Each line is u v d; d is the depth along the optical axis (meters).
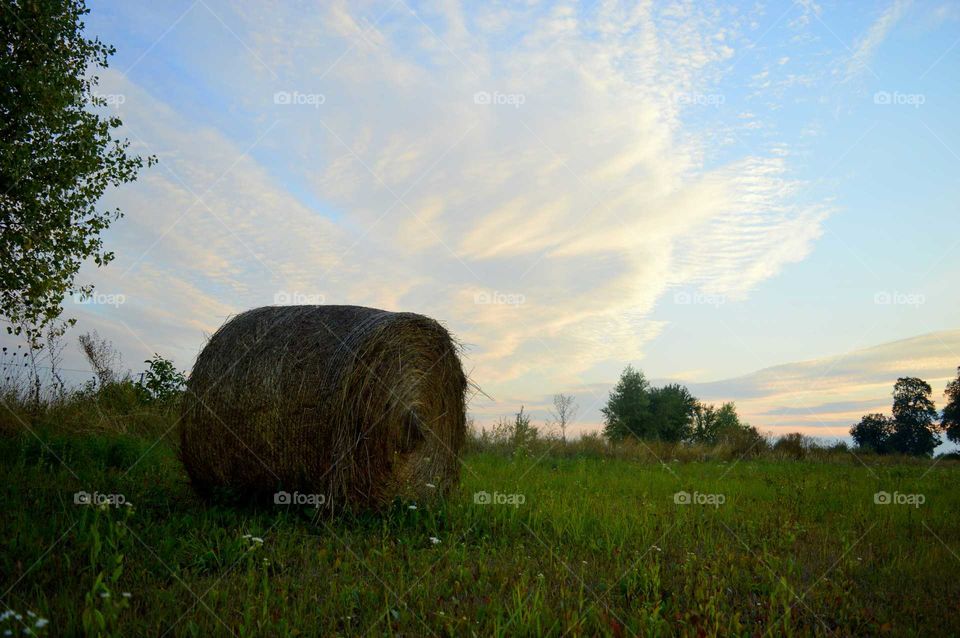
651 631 4.07
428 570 5.22
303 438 7.45
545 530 7.07
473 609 4.46
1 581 4.39
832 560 6.32
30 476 8.11
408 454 8.23
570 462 15.82
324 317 8.18
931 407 56.00
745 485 11.88
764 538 7.08
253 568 5.03
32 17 12.20
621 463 16.58
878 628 4.49
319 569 5.18
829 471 16.55
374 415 7.63
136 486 8.34
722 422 40.56
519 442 17.45
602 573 5.46
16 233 12.38
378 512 7.68
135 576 4.64
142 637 3.70
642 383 39.69
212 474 7.99
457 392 9.29
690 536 6.95
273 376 7.69
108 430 12.91
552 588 4.97
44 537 5.38
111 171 14.00
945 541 7.55
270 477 7.70
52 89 12.12
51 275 13.08
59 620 3.77
